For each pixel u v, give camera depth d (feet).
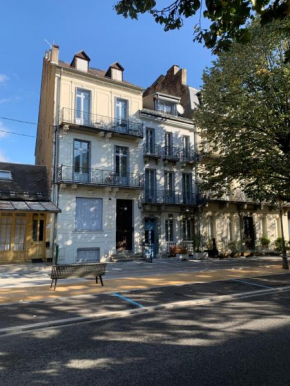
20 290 29.45
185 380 12.00
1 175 61.98
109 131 65.72
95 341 16.60
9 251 55.62
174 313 22.31
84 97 66.59
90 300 25.61
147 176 73.87
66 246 59.52
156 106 79.66
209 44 15.20
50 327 19.22
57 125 62.18
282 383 11.66
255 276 39.47
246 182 71.31
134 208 69.51
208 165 65.16
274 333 17.54
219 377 12.21
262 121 51.29
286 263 47.88
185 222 78.48
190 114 84.28
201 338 16.84
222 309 23.39
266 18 12.92
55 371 12.99
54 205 57.31
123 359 14.14
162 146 76.13
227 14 13.41
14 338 17.24
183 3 13.96
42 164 76.23
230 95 53.62
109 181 65.82
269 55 52.24
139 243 68.95
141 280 35.63
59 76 63.57
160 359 14.06
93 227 63.72
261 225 93.97
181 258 67.41
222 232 83.82
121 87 70.95
